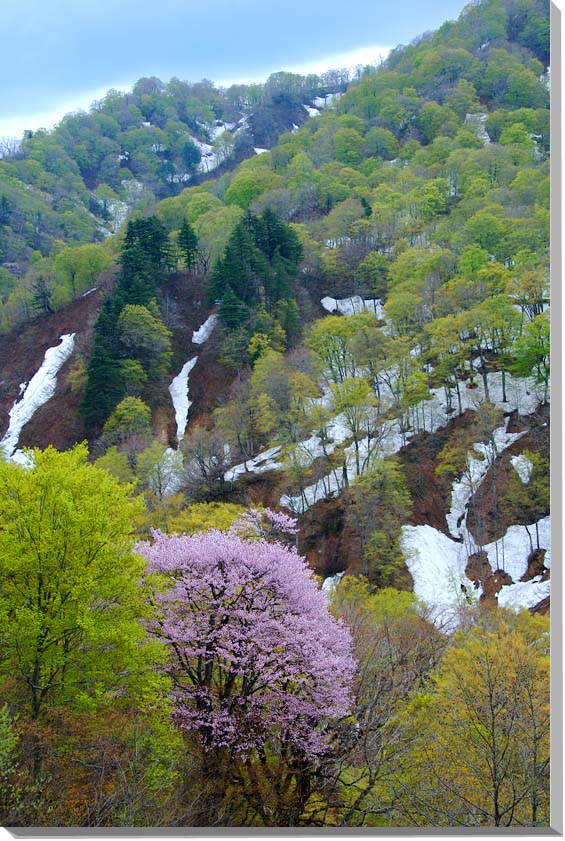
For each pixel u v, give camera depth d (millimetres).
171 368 88438
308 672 18281
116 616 17891
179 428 79375
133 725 16547
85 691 16984
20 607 16422
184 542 20344
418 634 28125
